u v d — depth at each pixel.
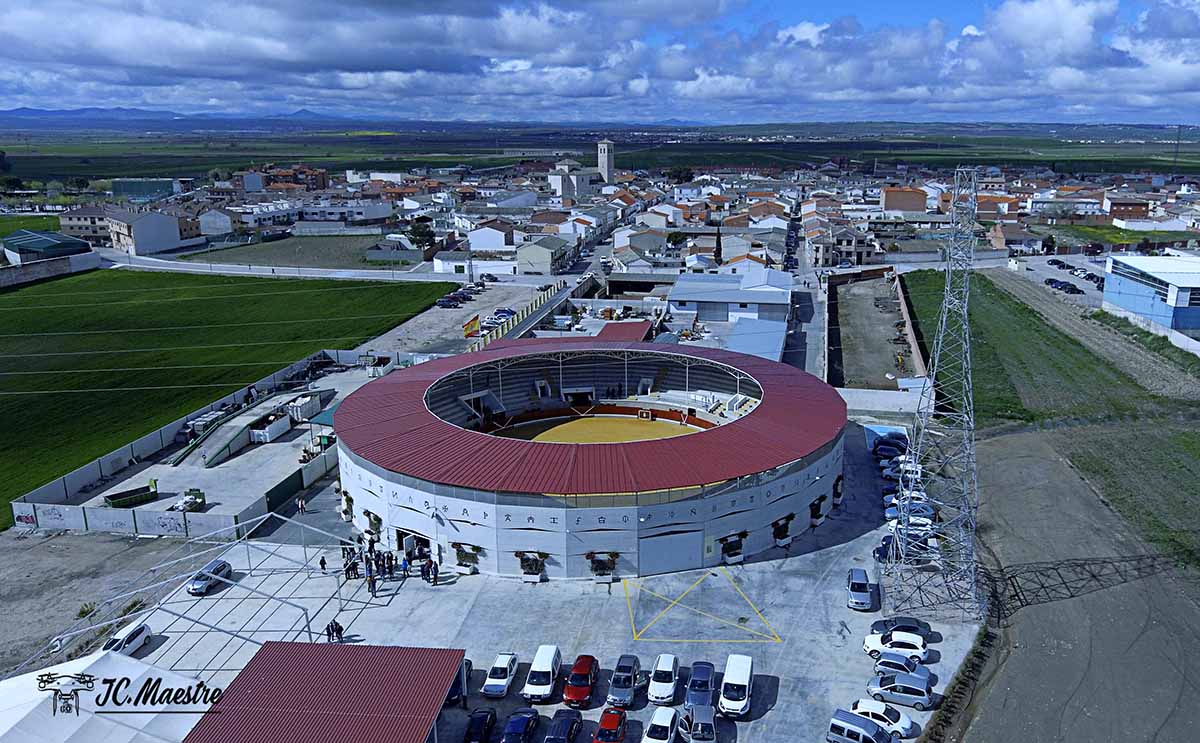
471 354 75.69
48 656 43.31
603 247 195.75
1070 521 58.25
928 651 42.69
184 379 96.38
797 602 47.34
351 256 184.62
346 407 62.91
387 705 34.44
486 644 43.62
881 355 105.31
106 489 65.38
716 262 167.00
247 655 43.03
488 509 49.31
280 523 58.62
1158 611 46.75
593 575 49.78
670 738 35.94
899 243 180.62
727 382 79.44
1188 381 90.94
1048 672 41.28
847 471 66.56
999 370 95.38
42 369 100.50
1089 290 139.88
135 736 34.47
